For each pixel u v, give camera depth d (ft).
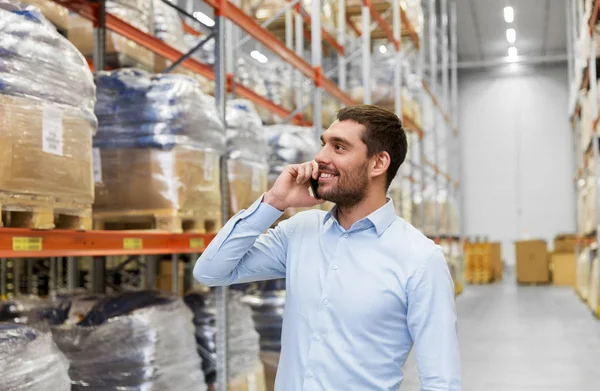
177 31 18.58
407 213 41.96
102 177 11.62
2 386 7.73
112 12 16.05
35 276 32.32
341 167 6.82
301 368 6.84
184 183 11.65
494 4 66.49
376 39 39.01
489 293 54.80
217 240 7.15
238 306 14.90
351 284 6.72
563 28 73.05
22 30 8.36
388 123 6.91
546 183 80.33
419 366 6.50
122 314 11.27
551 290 56.85
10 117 7.94
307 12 28.68
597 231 33.30
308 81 27.96
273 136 17.69
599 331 31.99
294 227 7.47
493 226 81.41
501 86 82.33
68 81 8.92
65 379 8.91
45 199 8.38
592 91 29.78
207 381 13.56
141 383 10.62
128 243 10.05
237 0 25.46
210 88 20.89
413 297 6.55
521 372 23.03
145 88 11.65
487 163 82.07
